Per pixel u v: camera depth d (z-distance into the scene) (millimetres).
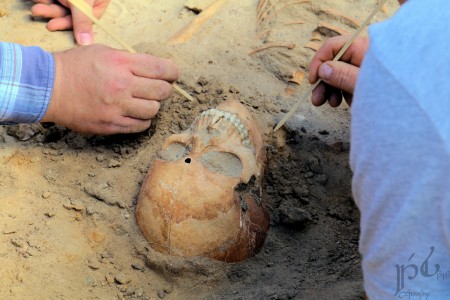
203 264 1653
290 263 1757
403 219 922
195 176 1655
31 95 1791
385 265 1006
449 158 843
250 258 1732
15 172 1954
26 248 1732
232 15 2666
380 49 895
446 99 841
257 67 2406
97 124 1901
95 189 1878
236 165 1733
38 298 1615
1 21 2637
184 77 2297
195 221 1627
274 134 2086
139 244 1722
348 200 1942
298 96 2285
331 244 1824
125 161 1997
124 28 2664
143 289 1676
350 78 1816
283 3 2689
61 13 2621
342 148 2104
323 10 2637
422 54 860
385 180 925
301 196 1918
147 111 1910
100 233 1787
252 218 1719
